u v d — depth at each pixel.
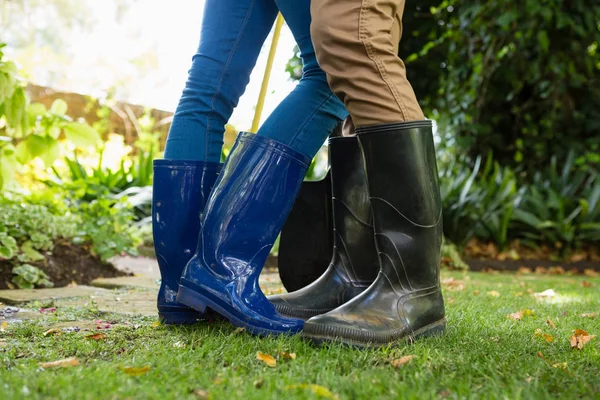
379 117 1.24
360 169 1.49
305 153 1.39
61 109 2.90
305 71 1.41
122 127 8.83
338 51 1.21
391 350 1.17
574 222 5.18
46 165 2.81
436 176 1.31
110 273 3.00
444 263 4.55
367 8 1.20
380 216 1.30
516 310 1.95
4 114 2.44
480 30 5.36
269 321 1.29
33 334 1.35
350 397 0.86
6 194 3.15
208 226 1.35
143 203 5.33
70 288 2.42
